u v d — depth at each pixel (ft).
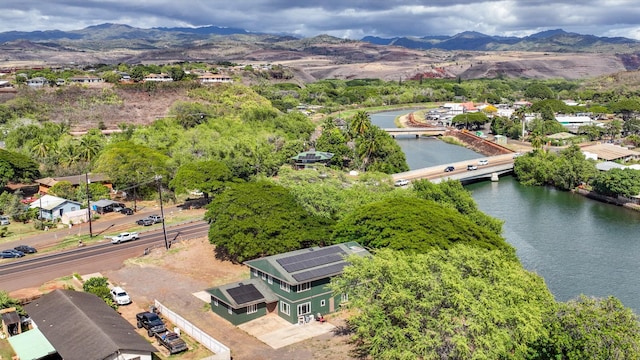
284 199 331.16
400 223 277.23
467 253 212.23
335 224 321.32
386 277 194.08
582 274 324.19
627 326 170.71
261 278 260.83
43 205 426.10
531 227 423.64
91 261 321.32
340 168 625.00
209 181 427.33
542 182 595.47
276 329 235.61
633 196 490.08
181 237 364.99
